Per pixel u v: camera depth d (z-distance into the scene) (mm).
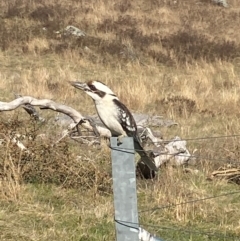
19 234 7410
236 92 18000
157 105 16250
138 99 16219
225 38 25750
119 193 4957
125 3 29500
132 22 26391
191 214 8367
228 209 8719
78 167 9258
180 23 27344
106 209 8312
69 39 23438
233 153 10773
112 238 7449
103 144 10852
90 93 6375
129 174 4938
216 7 31578
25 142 9789
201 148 11516
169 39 24547
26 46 22156
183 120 14781
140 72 20719
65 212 8219
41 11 26109
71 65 20969
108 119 6398
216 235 7582
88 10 27484
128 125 6398
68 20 25438
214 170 10422
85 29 24859
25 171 9258
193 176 10125
